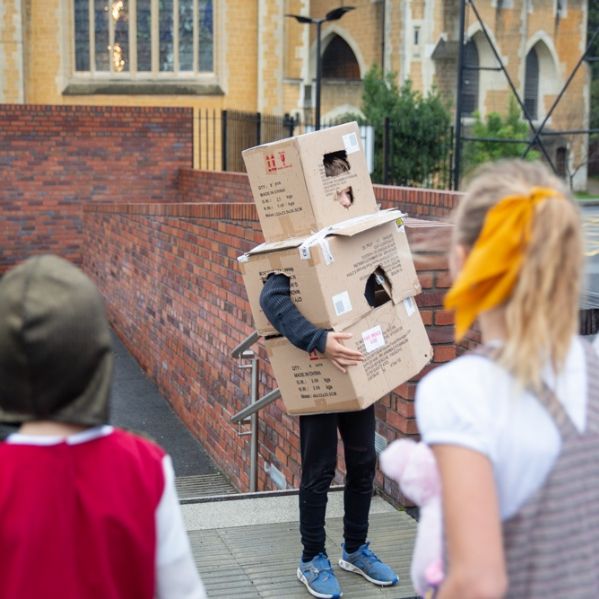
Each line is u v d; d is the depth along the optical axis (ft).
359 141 11.64
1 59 89.92
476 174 5.51
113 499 4.91
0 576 4.74
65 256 59.88
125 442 5.12
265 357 20.97
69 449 4.91
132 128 59.62
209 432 26.63
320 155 11.16
